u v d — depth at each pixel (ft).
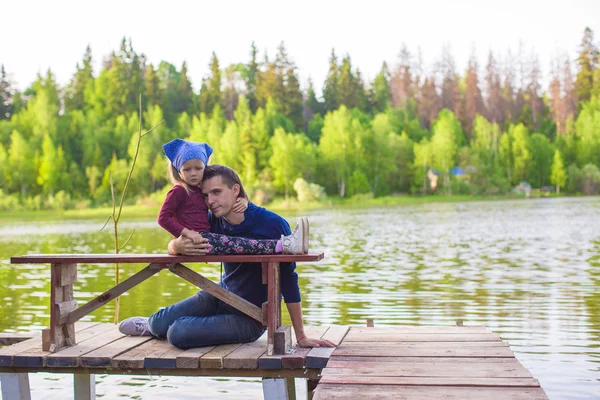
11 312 32.40
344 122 307.78
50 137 321.32
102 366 14.33
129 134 328.90
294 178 282.56
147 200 273.54
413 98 410.31
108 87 380.17
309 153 295.28
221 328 14.98
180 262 14.65
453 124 362.74
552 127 386.93
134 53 388.37
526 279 42.24
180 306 15.74
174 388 20.02
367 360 13.96
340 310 31.91
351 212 186.70
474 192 308.19
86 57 402.52
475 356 14.16
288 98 384.27
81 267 52.01
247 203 15.43
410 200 287.69
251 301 15.35
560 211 157.48
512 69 400.47
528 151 328.90
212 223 15.76
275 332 14.39
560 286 38.81
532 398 11.35
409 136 366.43
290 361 14.01
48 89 369.71
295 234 14.37
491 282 41.04
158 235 104.88
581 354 22.89
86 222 168.45
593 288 37.78
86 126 335.06
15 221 188.44
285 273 14.99
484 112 394.73
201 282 14.69
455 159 322.75
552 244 70.23
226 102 403.54
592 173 315.58
